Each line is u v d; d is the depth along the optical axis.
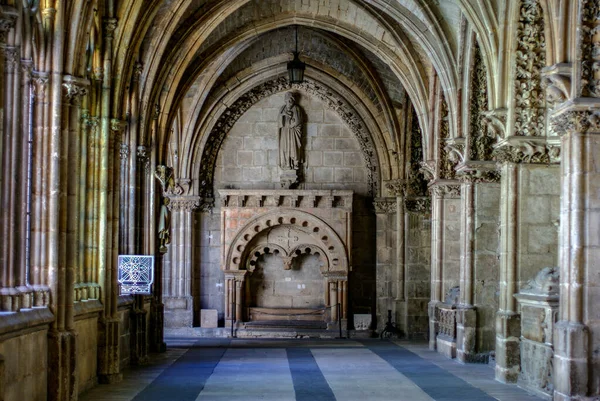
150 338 24.33
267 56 31.58
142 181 21.94
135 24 18.78
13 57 12.65
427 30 22.75
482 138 22.03
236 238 32.66
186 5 21.53
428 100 25.70
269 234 33.31
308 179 33.28
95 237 17.70
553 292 15.78
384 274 32.62
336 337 31.78
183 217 32.41
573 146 14.03
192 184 32.44
